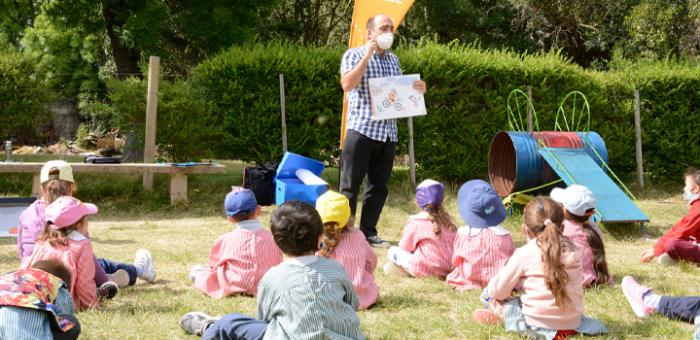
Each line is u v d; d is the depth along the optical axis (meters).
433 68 11.77
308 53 11.57
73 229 4.84
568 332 4.29
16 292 3.33
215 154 11.47
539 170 9.45
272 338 3.53
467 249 5.61
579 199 5.73
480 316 4.68
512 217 9.48
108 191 10.76
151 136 10.66
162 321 4.66
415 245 6.11
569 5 24.59
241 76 11.22
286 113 11.33
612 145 12.62
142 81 11.15
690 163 12.91
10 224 7.84
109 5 17.34
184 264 6.68
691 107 12.96
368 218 7.71
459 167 11.98
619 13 23.77
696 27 20.55
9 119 11.44
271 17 29.12
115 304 5.10
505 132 9.91
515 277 4.36
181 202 10.21
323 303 3.54
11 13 21.64
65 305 3.54
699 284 6.07
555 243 4.25
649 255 6.96
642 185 12.49
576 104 12.54
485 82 12.20
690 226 6.77
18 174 11.46
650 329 4.54
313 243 3.66
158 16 16.45
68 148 22.84
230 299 5.24
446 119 11.95
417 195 6.19
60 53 25.34
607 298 5.36
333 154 11.71
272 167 10.17
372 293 5.18
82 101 26.42
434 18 27.30
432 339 4.39
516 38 27.02
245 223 5.46
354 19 10.00
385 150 7.53
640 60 15.02
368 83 7.36
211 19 16.89
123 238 8.04
